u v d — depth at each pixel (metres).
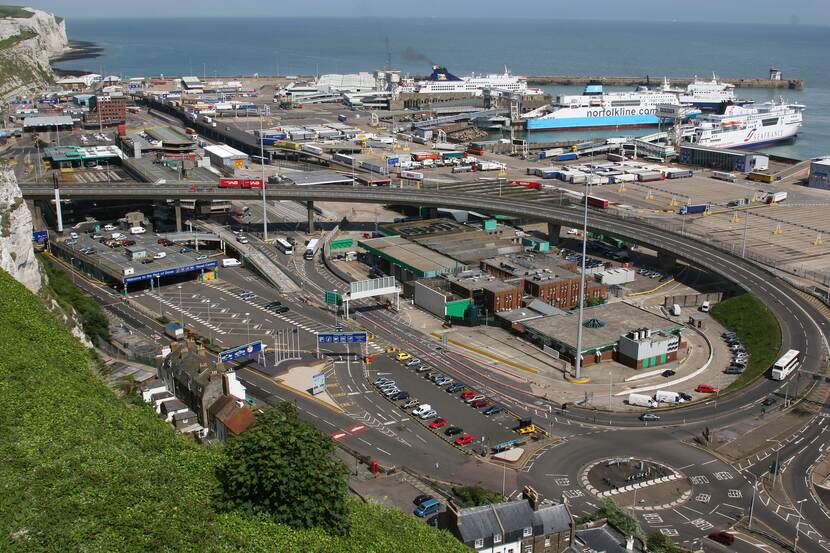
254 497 110.19
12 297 180.50
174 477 116.50
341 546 108.50
